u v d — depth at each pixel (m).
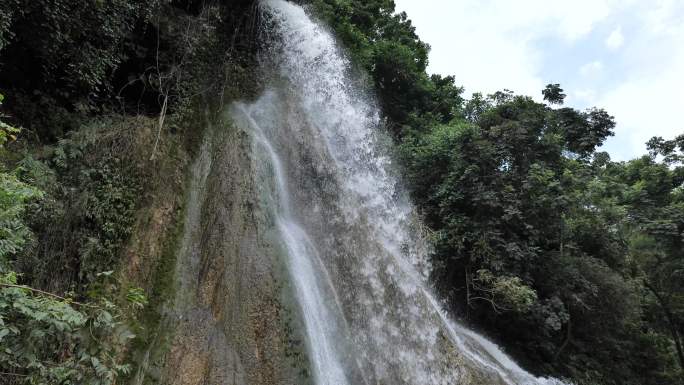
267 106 11.28
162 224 7.17
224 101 10.45
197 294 6.69
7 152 6.40
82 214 6.40
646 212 20.03
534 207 13.19
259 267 7.37
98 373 4.08
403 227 12.49
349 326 8.22
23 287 3.64
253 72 11.84
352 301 8.75
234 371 6.07
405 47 18.16
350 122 13.64
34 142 7.04
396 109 17.86
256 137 9.90
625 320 15.29
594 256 15.99
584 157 19.03
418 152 14.53
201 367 5.92
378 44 17.75
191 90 9.70
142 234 6.84
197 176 8.33
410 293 10.14
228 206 8.01
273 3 13.12
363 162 13.10
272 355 6.48
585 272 14.18
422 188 14.17
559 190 13.38
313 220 9.67
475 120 17.48
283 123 11.17
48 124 7.36
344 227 10.18
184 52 9.97
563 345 14.08
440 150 14.02
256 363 6.29
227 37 11.69
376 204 12.20
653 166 24.30
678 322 20.91
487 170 13.68
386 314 9.16
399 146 15.05
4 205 4.73
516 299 11.47
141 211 7.07
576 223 15.49
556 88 18.94
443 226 13.35
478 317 13.49
